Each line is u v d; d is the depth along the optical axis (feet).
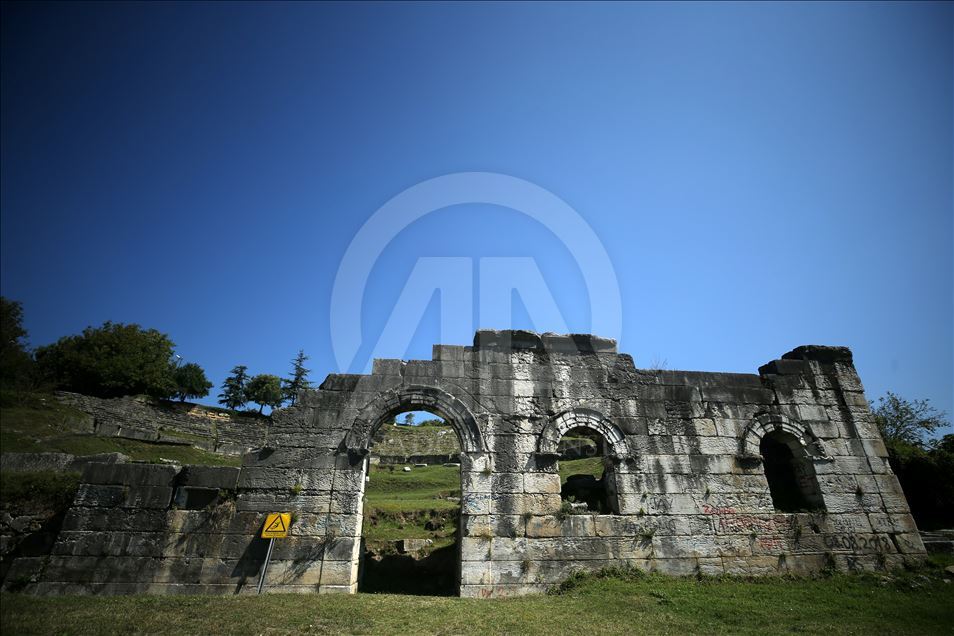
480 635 37.06
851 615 45.16
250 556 51.29
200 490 53.31
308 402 57.52
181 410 155.84
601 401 62.44
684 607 45.91
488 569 53.16
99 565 49.47
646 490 59.06
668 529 57.72
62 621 36.52
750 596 49.93
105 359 156.46
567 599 48.42
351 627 38.09
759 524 59.52
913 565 59.47
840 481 63.26
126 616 38.29
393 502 91.09
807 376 68.59
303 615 40.16
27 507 56.08
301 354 216.54
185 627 36.35
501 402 60.49
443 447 165.58
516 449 58.59
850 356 71.05
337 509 53.78
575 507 60.64
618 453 60.23
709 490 60.18
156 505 52.16
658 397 63.77
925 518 70.03
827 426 66.13
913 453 73.51
